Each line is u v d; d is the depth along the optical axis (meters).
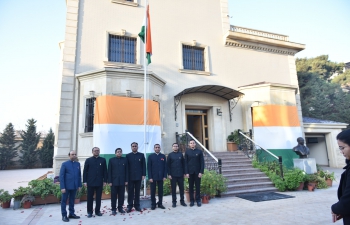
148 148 9.69
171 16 13.48
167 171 6.99
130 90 10.38
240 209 6.49
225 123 13.41
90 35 11.55
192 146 7.21
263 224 5.13
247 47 15.07
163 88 12.35
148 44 9.43
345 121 25.19
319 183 9.68
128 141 9.42
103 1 12.12
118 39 12.17
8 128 31.31
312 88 27.61
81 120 10.34
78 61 11.11
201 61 13.87
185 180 8.17
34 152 31.80
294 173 9.37
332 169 16.66
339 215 2.32
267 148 12.02
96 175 6.11
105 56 11.52
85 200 8.09
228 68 14.27
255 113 12.77
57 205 7.46
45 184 7.70
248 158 11.34
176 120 12.27
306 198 7.84
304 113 27.45
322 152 18.62
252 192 8.77
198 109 13.81
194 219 5.55
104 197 8.26
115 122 9.34
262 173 10.02
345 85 32.34
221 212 6.18
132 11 12.59
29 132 32.69
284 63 16.06
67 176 5.82
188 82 13.07
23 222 5.54
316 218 5.54
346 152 2.22
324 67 33.16
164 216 5.86
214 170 8.76
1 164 29.59
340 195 2.40
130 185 6.46
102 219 5.71
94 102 10.30
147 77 10.84
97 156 6.35
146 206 6.88
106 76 10.18
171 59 12.91
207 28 14.30
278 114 12.52
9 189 11.75
